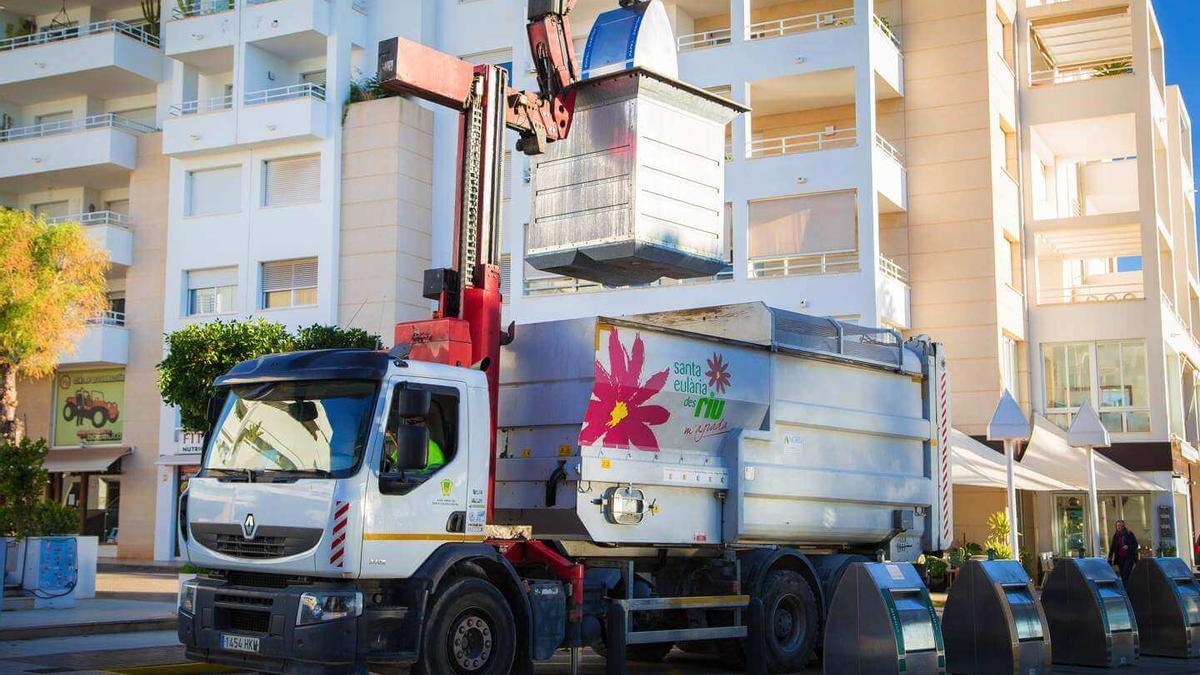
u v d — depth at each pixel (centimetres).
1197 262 4516
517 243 3161
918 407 1453
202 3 3725
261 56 3628
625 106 1197
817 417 1280
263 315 3519
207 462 1007
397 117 3456
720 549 1192
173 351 2280
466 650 973
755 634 1170
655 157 1200
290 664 909
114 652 1348
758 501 1212
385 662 918
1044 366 3328
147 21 4019
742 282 2894
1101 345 3272
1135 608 1454
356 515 912
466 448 1007
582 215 1212
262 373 999
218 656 954
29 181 3919
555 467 1066
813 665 1336
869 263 2798
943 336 3081
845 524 1323
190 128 3591
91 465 3697
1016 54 3450
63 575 1888
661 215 1198
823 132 3011
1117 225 3291
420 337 1079
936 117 3139
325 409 958
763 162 2931
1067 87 3384
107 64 3706
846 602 1068
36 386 3922
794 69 2936
